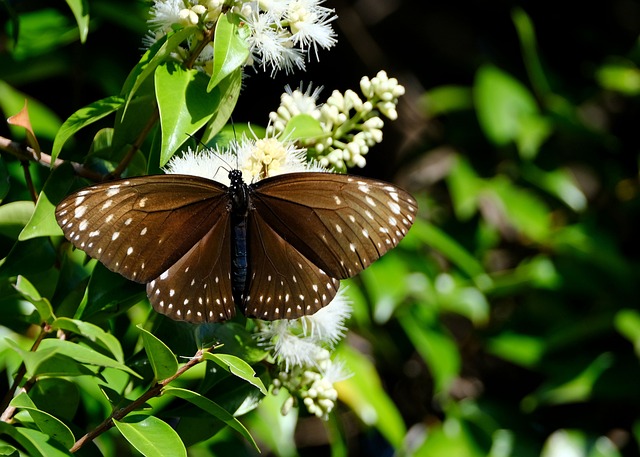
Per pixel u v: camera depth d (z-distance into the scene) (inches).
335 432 43.4
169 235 38.0
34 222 38.6
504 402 47.2
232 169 38.6
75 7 40.3
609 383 45.4
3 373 40.6
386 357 45.8
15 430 37.6
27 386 38.3
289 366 38.9
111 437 41.4
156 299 37.8
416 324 44.9
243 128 40.7
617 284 46.1
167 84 38.3
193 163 38.7
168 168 39.1
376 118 39.3
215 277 38.1
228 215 38.3
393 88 39.3
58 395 38.7
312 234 38.3
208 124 38.7
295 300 38.2
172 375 37.6
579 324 45.4
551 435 45.8
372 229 38.1
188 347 38.7
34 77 43.6
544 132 47.0
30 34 42.9
